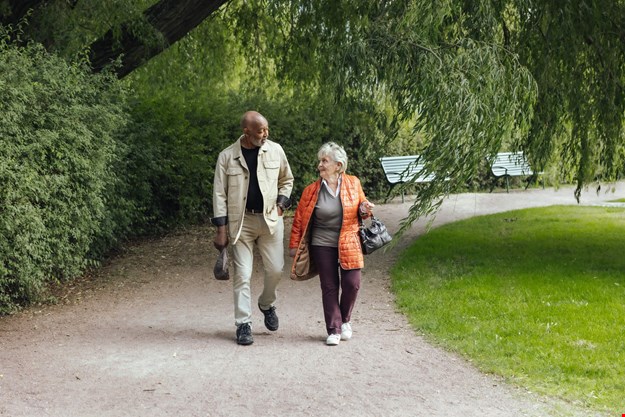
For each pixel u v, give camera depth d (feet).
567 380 17.12
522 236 39.14
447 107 25.91
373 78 27.86
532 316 22.65
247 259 20.98
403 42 27.30
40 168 25.38
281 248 21.36
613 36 33.04
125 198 36.09
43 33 33.96
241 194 20.70
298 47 43.86
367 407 15.80
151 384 17.42
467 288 26.73
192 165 42.80
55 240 25.67
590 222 43.37
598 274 29.07
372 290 27.96
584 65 33.68
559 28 31.40
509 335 20.80
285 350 20.13
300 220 21.01
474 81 26.30
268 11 44.37
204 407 15.93
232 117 47.75
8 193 22.98
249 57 50.29
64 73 28.43
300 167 51.88
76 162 26.63
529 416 15.14
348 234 20.76
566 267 30.63
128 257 35.19
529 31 32.50
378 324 22.90
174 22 36.06
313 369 18.39
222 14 47.57
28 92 25.25
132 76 47.14
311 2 38.60
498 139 26.99
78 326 23.17
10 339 21.65
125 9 34.01
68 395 16.72
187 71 48.96
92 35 38.45
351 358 19.27
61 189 26.05
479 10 28.27
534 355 18.83
